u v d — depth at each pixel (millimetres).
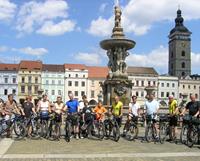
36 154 12789
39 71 111188
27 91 110750
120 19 32719
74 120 17953
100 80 113688
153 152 13531
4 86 109875
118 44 31281
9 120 18156
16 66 112188
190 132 15484
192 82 122375
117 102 18047
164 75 120375
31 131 18328
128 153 13195
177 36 143500
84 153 13164
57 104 18078
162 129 17172
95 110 19266
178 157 12375
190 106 16375
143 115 18375
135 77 117000
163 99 119062
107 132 18062
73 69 112875
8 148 14312
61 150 13891
